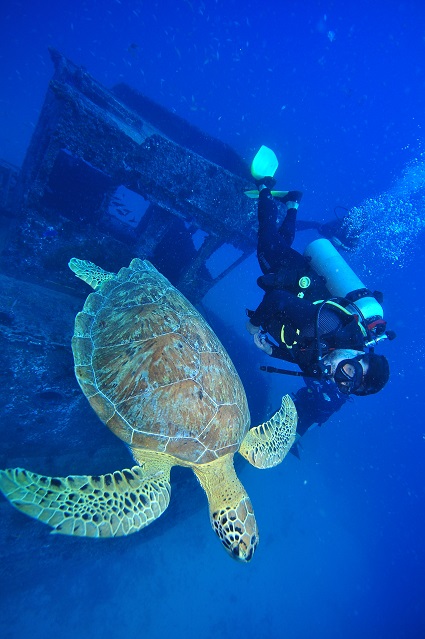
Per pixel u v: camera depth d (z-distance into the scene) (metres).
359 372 0.84
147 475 1.14
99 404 1.13
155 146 1.64
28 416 1.56
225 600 3.40
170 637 2.79
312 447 6.47
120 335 1.21
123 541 2.11
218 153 3.17
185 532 3.28
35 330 1.41
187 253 2.72
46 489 0.96
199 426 1.12
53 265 1.80
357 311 1.00
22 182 2.31
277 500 4.67
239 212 1.91
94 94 2.08
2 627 2.11
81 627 2.40
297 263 1.20
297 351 0.96
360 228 3.41
